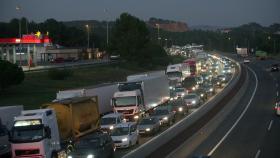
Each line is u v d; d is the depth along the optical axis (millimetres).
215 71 133875
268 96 65938
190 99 56344
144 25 129875
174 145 31203
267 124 41344
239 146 31125
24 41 102250
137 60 125938
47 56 135125
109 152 28922
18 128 27453
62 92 41906
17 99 60344
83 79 87000
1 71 63219
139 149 25312
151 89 50812
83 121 33844
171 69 79750
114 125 37312
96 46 198125
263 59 173625
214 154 28672
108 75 98125
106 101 47156
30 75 81062
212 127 41156
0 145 29703
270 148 29812
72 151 28609
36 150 26984
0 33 190000
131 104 44812
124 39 124438
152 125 38906
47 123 27984
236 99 63906
